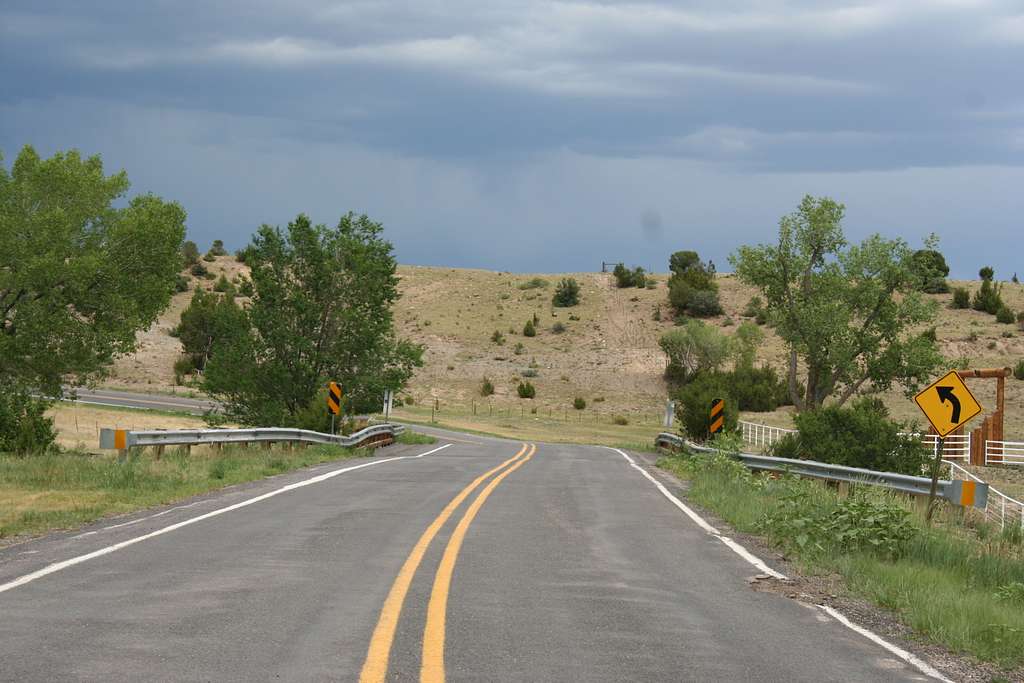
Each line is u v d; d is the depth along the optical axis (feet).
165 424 157.48
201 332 265.75
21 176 122.11
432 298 420.36
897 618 30.50
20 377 118.01
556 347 337.52
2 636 22.95
